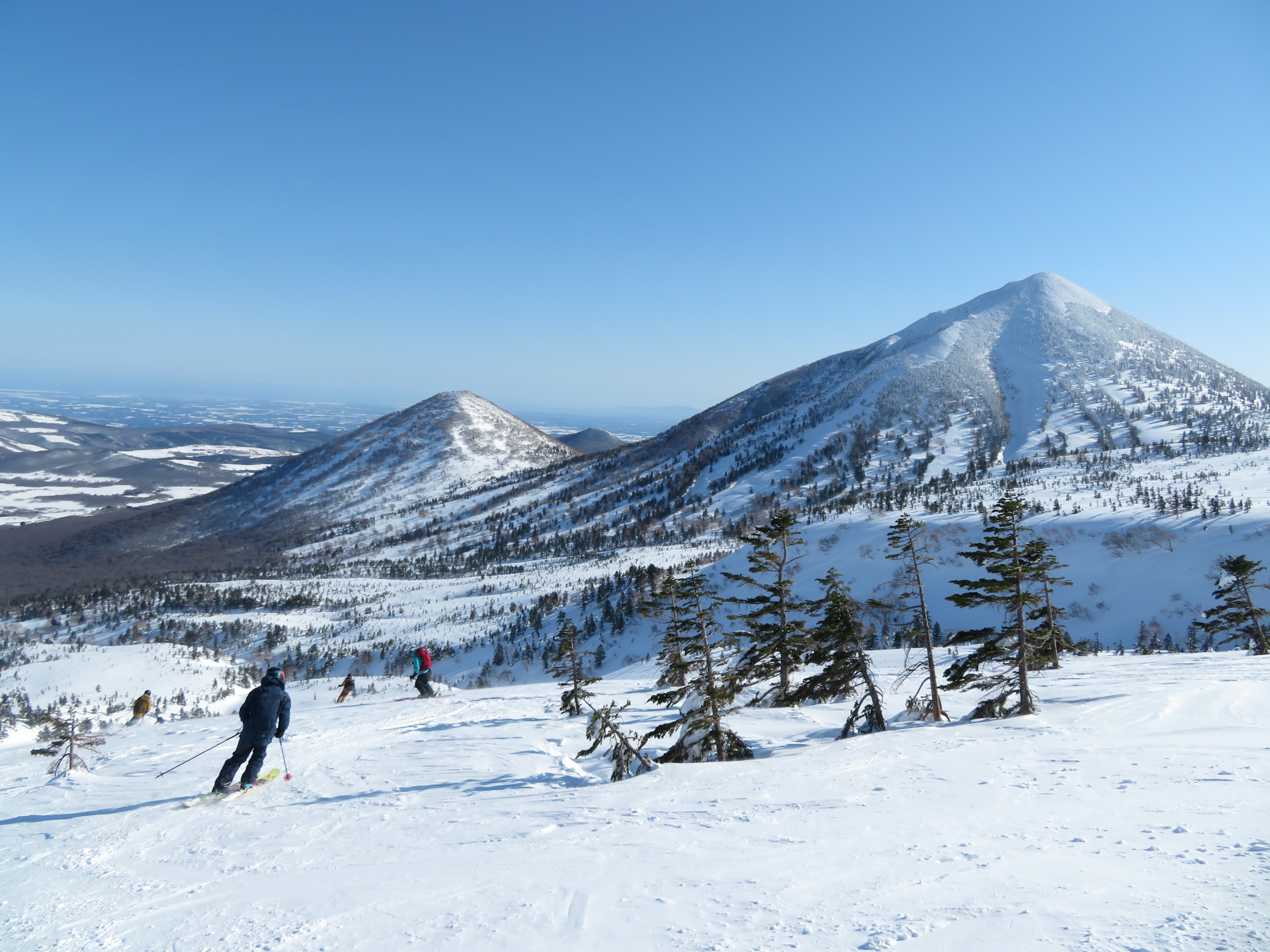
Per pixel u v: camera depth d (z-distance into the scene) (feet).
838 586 51.03
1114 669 73.10
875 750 31.48
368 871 16.97
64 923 14.74
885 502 557.74
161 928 14.15
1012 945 10.36
